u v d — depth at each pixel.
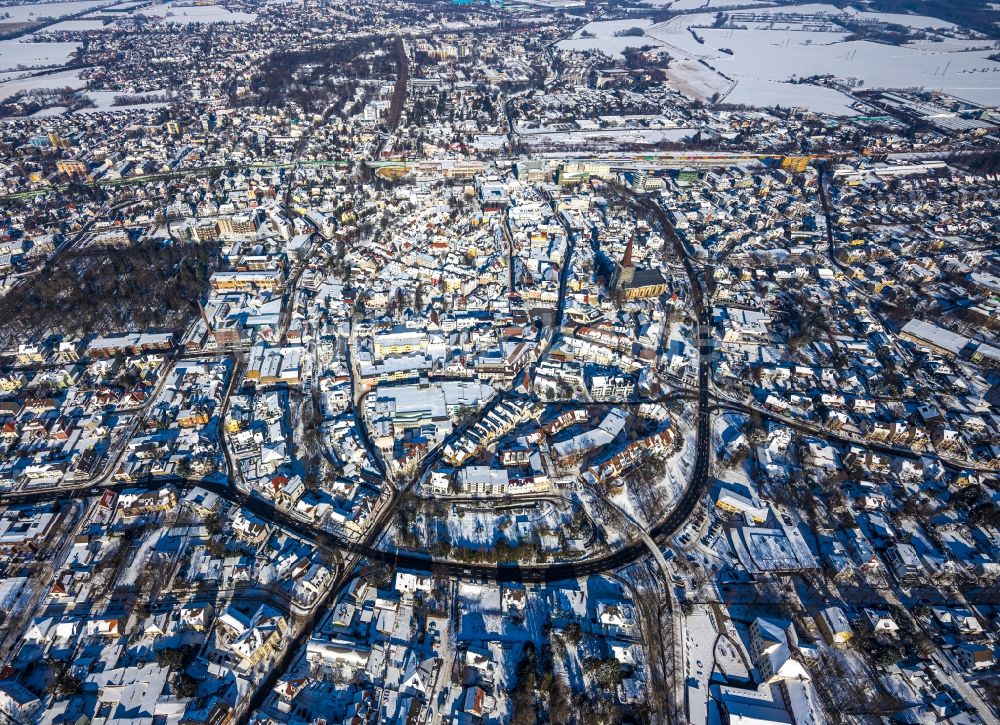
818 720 174.50
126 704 172.38
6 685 175.75
